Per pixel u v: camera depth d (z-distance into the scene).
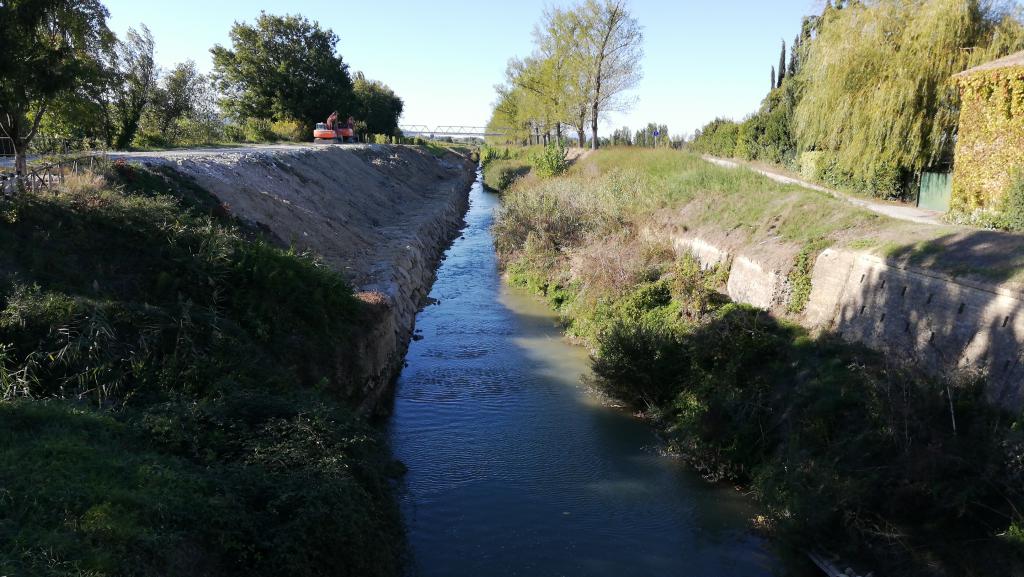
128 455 6.57
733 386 11.73
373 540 7.43
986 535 7.29
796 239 14.19
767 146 32.69
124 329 8.84
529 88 55.50
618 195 24.53
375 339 13.31
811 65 20.66
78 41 15.93
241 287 11.16
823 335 11.95
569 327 18.23
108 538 5.20
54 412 6.82
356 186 29.36
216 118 35.34
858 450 8.91
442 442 11.95
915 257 10.71
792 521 8.50
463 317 19.58
